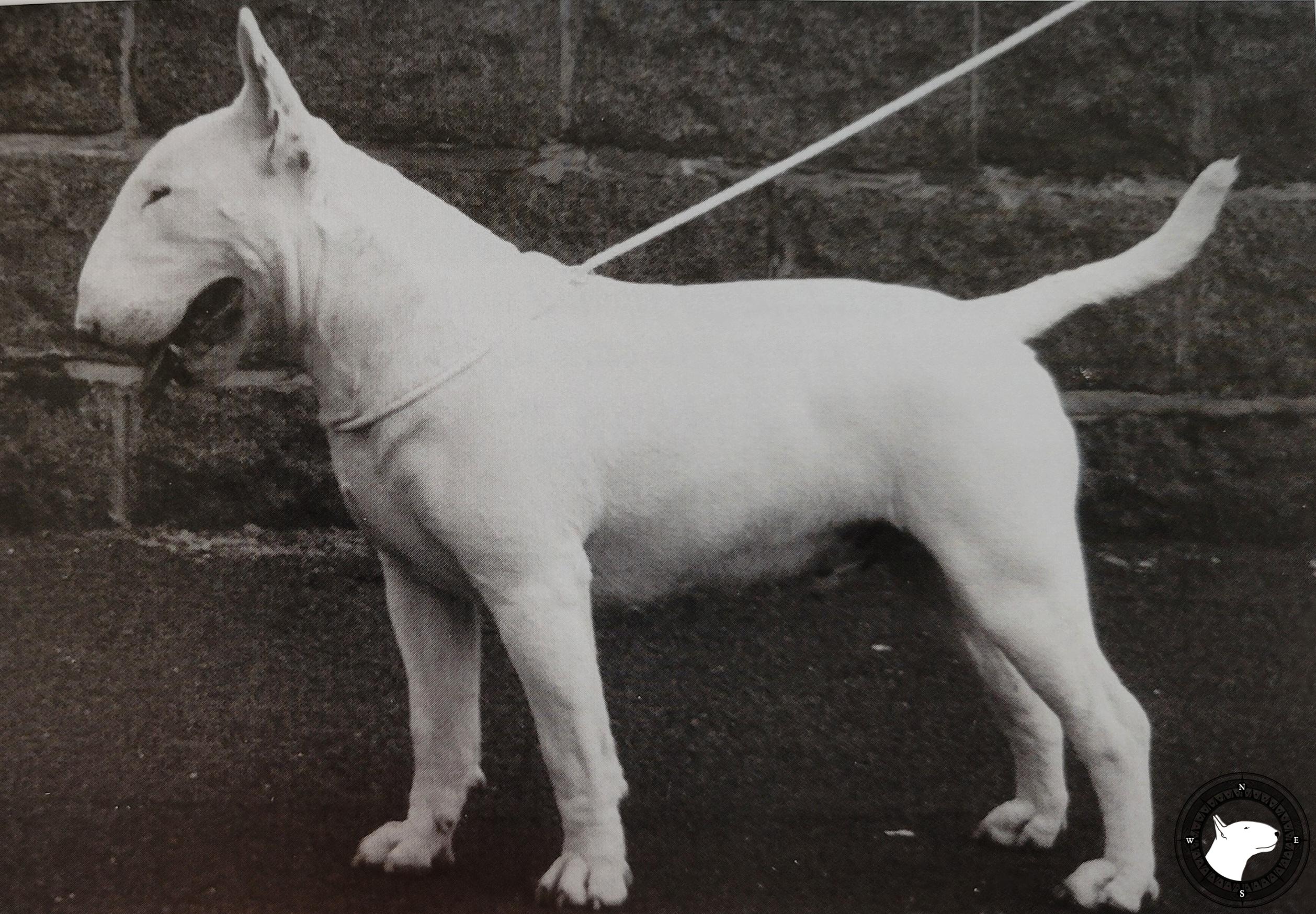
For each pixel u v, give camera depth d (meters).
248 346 2.43
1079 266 4.38
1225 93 4.39
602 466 2.32
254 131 2.33
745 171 4.31
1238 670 3.68
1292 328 4.42
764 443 2.35
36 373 4.28
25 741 3.22
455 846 2.74
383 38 4.23
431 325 2.30
